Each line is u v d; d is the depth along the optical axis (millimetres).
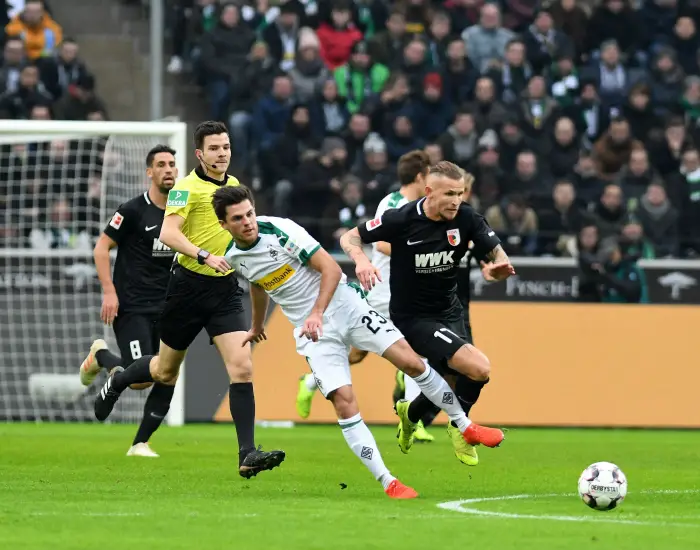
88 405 46656
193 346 45250
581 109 58000
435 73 56469
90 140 50938
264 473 25516
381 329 21234
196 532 15648
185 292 24297
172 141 42156
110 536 15250
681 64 60469
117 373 27922
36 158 50219
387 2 61000
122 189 45094
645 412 45062
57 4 63750
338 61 58969
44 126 41781
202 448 33000
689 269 47594
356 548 14297
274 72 57625
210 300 24297
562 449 34969
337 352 20953
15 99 55625
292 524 16484
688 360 45625
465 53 57875
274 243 21062
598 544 14805
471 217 23703
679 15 60969
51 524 16359
